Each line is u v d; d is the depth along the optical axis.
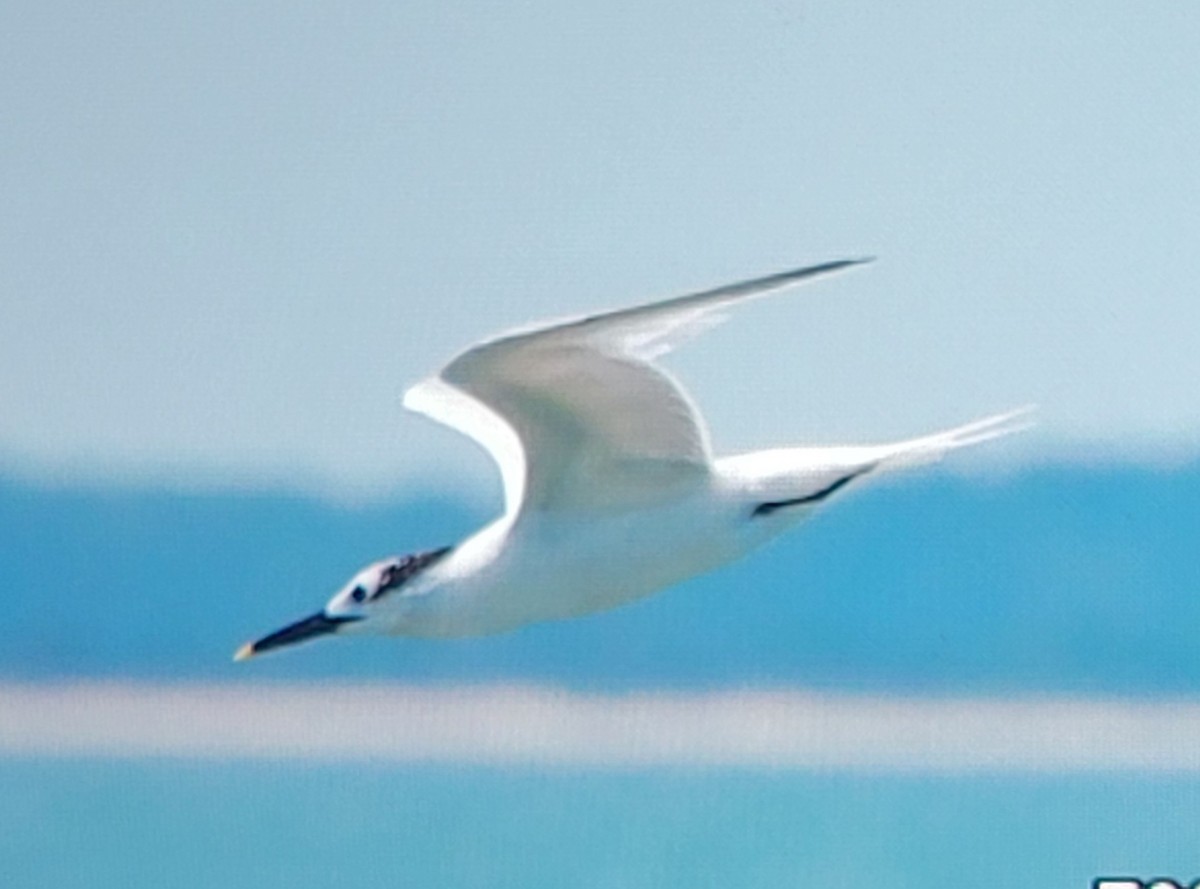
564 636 11.91
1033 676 11.90
